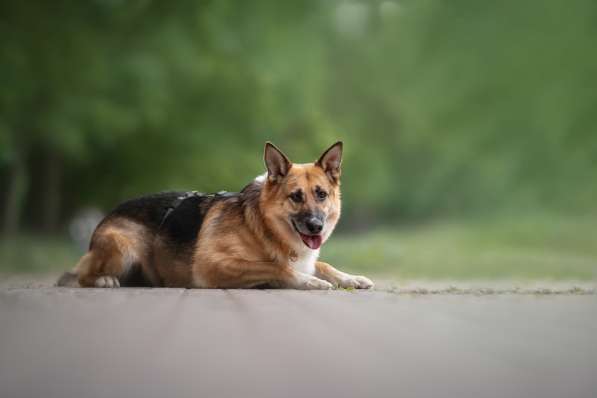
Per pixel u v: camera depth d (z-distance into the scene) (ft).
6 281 34.30
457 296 19.57
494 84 120.47
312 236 25.00
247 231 25.12
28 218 103.81
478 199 158.92
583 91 113.19
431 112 131.75
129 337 10.92
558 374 8.36
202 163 95.14
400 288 25.84
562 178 118.01
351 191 162.50
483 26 118.42
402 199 188.44
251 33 92.12
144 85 86.28
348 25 147.02
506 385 7.78
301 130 115.03
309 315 14.08
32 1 82.74
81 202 105.91
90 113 85.56
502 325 12.53
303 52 101.14
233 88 94.58
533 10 114.01
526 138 121.70
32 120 85.61
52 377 7.97
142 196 27.32
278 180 25.27
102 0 83.05
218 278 24.75
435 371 8.48
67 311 14.56
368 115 168.76
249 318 13.48
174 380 7.93
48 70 83.51
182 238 25.85
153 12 88.28
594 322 12.97
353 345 10.30
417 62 130.11
